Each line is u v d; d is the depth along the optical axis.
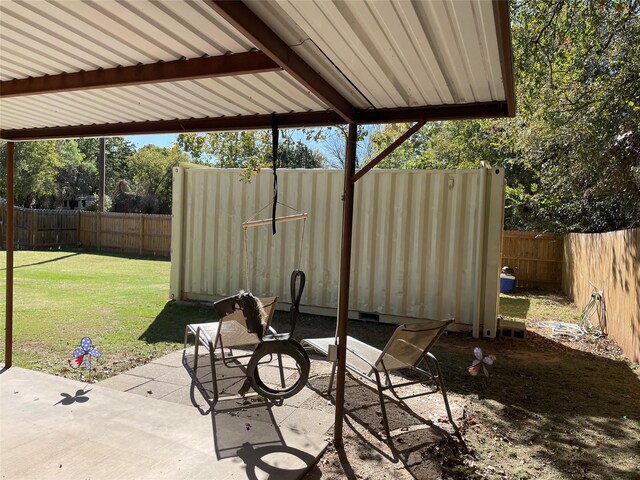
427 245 6.77
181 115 3.80
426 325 3.37
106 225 19.23
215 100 3.29
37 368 4.38
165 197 27.58
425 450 3.09
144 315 6.89
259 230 7.65
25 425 3.11
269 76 2.71
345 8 1.77
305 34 2.01
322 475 2.74
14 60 2.69
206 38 2.29
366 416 3.62
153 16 2.06
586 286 8.91
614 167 7.14
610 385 4.66
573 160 7.96
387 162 19.17
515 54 7.11
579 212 11.38
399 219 6.89
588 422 3.69
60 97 3.30
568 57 7.03
